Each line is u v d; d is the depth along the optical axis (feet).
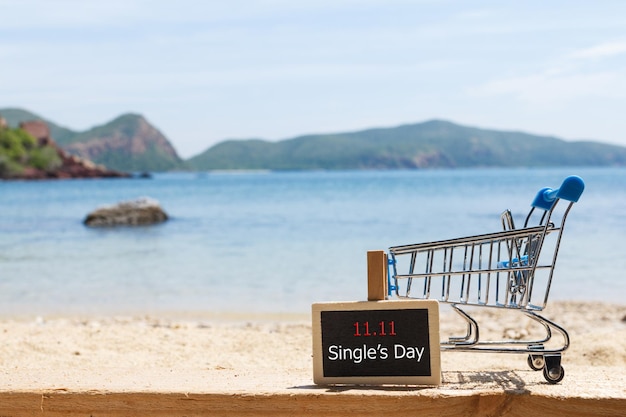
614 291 45.96
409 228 97.04
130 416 14.98
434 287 42.29
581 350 25.72
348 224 103.30
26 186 427.74
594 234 78.54
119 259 66.44
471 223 103.24
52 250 74.84
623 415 13.93
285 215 122.72
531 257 16.49
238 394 14.67
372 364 15.34
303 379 16.66
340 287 48.98
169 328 32.94
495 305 16.56
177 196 221.25
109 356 25.52
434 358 15.14
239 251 71.77
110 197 239.71
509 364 23.21
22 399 15.21
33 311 41.63
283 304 43.11
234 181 448.65
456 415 14.33
